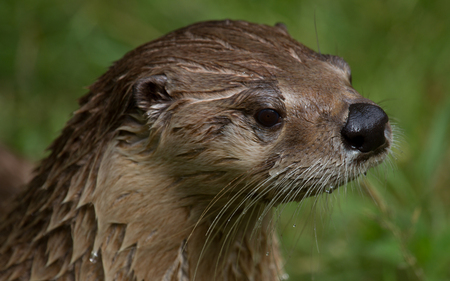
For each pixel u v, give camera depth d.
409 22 3.15
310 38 3.15
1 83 3.32
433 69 3.13
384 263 2.97
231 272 2.85
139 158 2.80
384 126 2.79
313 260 3.00
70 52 3.31
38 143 3.15
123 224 2.81
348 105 2.79
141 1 3.33
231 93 2.79
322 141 2.79
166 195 2.81
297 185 2.80
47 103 3.26
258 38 2.82
